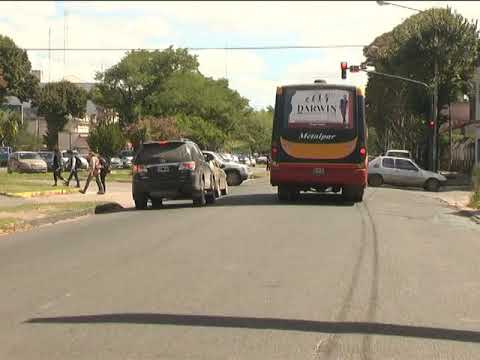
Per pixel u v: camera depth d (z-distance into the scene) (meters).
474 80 95.31
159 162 40.47
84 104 185.12
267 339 12.88
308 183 42.81
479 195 45.38
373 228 30.05
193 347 12.36
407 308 15.50
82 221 34.94
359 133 41.91
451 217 37.25
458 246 25.58
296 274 19.25
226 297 16.39
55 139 160.38
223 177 51.97
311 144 42.19
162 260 21.59
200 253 22.89
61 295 16.73
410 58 100.94
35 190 52.91
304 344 12.59
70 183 67.31
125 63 146.75
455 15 100.25
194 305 15.59
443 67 99.62
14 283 18.28
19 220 32.84
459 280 18.88
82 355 11.93
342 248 24.06
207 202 44.31
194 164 40.69
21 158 91.81
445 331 13.63
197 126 143.00
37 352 12.12
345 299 16.28
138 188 40.66
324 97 42.19
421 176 71.38
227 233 27.91
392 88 114.25
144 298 16.30
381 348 12.41
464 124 105.25
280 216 34.50
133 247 24.52
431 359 11.85
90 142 94.56
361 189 43.88
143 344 12.55
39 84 181.38
